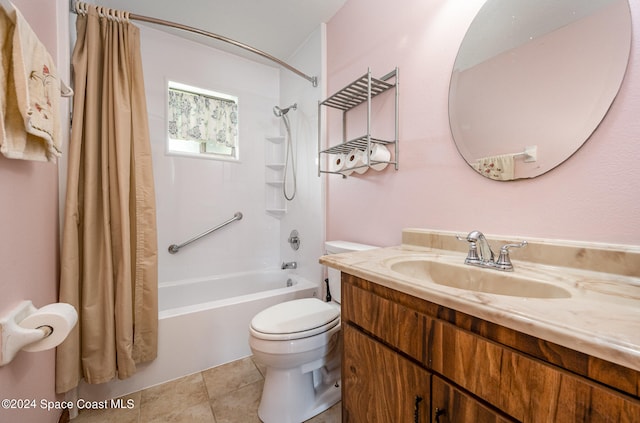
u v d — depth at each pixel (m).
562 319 0.45
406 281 0.68
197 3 1.67
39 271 0.94
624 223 0.69
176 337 1.46
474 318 0.55
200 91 2.20
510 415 0.49
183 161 2.11
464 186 1.07
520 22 0.90
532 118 0.87
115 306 1.30
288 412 1.13
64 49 1.20
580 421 0.41
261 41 2.08
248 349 1.67
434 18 1.17
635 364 0.35
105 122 1.33
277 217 2.56
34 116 0.68
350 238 1.67
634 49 0.68
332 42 1.80
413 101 1.26
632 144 0.68
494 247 0.94
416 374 0.66
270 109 2.51
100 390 1.29
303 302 1.38
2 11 0.60
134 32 1.44
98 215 1.30
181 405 1.27
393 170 1.37
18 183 0.75
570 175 0.79
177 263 2.10
